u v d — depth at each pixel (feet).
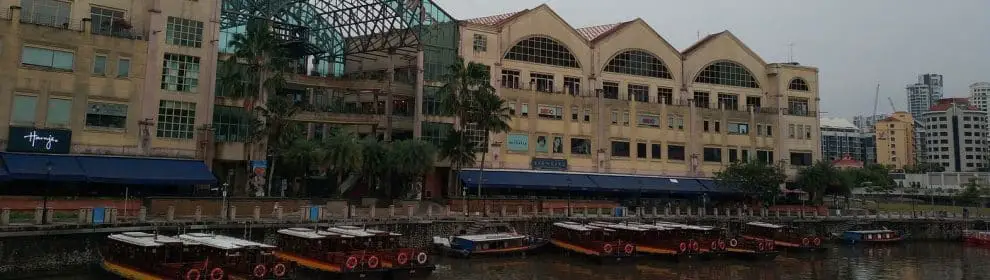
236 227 152.25
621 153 278.26
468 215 196.54
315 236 142.61
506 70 265.54
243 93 215.72
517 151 259.19
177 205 162.81
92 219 137.18
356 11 258.78
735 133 301.84
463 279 148.36
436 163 242.99
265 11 245.04
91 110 187.62
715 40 309.83
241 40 212.84
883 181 464.65
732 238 201.46
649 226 193.26
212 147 200.95
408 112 253.03
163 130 196.95
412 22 245.45
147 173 183.73
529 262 174.50
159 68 197.67
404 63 258.98
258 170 201.98
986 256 218.18
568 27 278.26
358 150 201.67
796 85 319.47
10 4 182.80
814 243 215.31
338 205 194.39
